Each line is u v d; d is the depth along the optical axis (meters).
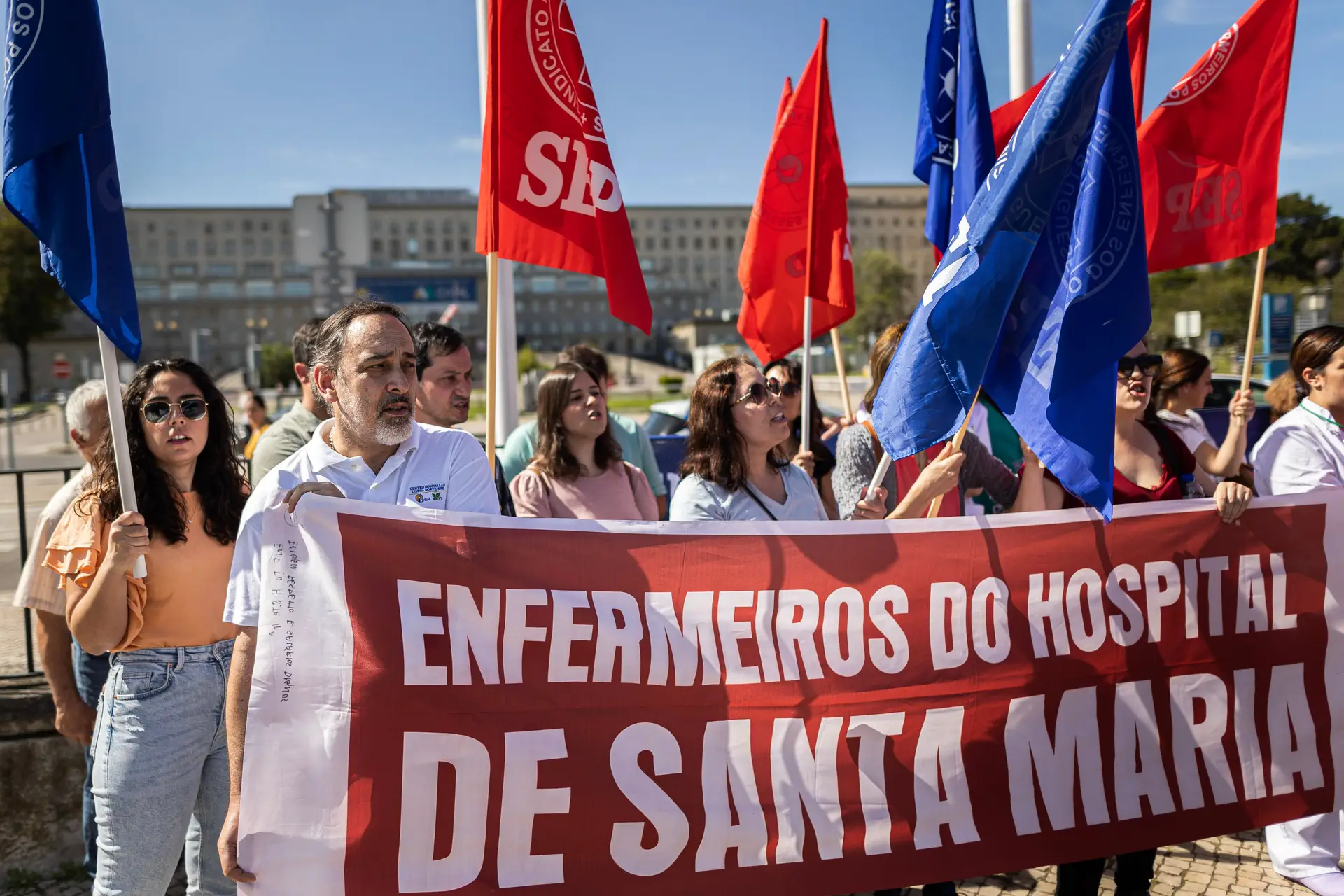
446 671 2.46
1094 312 2.61
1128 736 2.96
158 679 2.56
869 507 2.87
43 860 3.72
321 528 2.41
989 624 2.87
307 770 2.37
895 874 2.73
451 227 120.38
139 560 2.51
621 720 2.59
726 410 3.00
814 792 2.70
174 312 105.12
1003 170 2.63
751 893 2.64
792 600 2.73
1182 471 3.36
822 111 3.96
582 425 3.57
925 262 122.38
